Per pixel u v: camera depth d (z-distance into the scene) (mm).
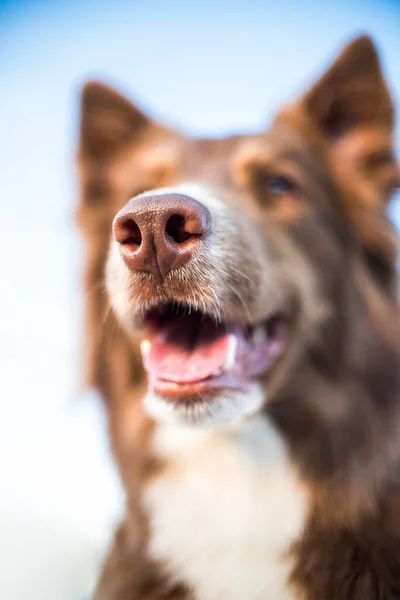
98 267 461
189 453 414
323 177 453
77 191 483
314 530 394
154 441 422
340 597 379
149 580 404
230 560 400
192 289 363
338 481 402
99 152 489
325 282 431
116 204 471
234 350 383
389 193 456
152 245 351
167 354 382
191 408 373
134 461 428
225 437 409
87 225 475
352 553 384
